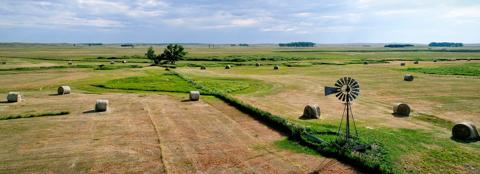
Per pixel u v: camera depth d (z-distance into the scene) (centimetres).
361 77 6031
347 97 2188
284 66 8694
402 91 4394
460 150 2083
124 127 2669
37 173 1766
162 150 2123
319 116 3009
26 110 3256
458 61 9925
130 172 1789
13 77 6122
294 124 2580
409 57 12731
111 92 4466
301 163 1916
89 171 1797
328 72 7038
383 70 7306
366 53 17188
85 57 12694
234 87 4841
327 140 2266
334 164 1900
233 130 2588
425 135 2405
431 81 5366
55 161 1933
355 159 1883
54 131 2541
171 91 4531
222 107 3466
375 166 1761
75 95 4212
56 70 7431
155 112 3222
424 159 1933
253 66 8762
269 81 5619
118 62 10175
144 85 5016
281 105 3588
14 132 2505
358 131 2508
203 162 1928
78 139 2345
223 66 8781
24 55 14038
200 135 2456
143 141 2308
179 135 2455
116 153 2067
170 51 9862
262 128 2642
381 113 3142
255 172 1791
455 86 4778
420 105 3475
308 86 5019
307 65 8838
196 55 14738
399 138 2327
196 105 3575
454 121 2808
